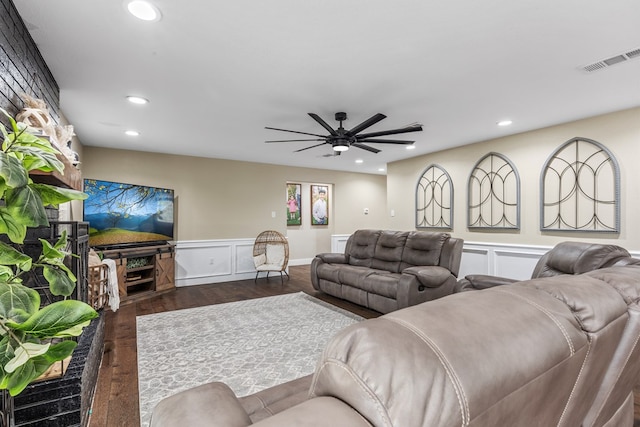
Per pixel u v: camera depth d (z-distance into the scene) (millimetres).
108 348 2748
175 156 5336
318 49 2084
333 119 3480
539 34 1919
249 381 2197
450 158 5043
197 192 5535
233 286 5281
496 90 2758
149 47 2043
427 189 5449
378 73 2424
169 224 5066
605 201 3418
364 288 3863
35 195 755
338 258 4832
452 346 514
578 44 2031
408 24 1817
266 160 5969
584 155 3572
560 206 3773
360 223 7797
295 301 4293
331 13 1717
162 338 2969
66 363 1683
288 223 7320
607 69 2377
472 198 4734
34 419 1471
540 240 3959
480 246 4547
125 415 1825
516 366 547
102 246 4160
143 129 3826
